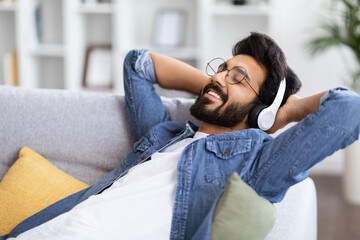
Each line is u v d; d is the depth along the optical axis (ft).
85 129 5.28
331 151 3.65
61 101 5.35
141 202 3.93
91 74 12.70
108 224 3.82
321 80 11.62
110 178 4.69
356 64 11.23
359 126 3.61
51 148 5.27
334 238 8.14
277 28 11.67
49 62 13.17
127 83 5.24
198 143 4.23
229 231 3.52
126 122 5.30
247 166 3.92
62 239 3.70
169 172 4.16
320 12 11.41
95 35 12.98
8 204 4.68
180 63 5.24
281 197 3.99
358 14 9.59
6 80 12.50
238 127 4.56
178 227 3.84
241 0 11.66
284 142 3.82
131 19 12.63
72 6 11.93
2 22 13.10
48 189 4.80
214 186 3.96
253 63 4.49
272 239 3.80
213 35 12.25
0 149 5.29
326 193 10.38
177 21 12.42
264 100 4.47
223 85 4.46
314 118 3.69
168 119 5.25
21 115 5.31
